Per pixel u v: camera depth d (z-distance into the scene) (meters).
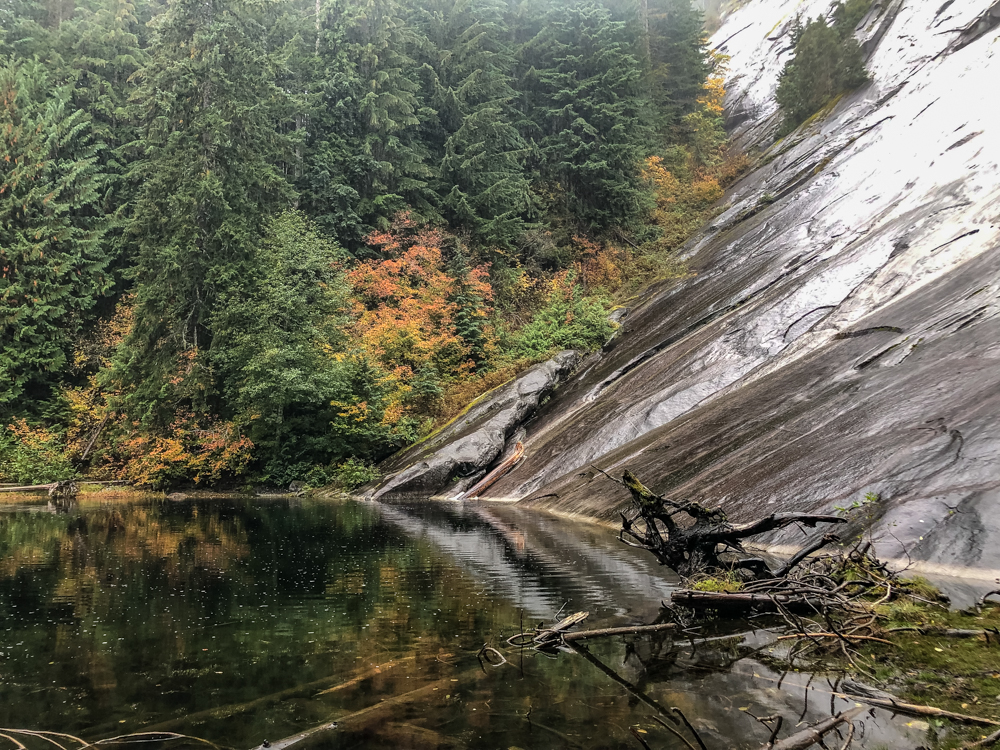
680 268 28.48
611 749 3.48
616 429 16.23
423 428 22.95
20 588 7.59
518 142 34.97
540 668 4.81
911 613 5.39
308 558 9.50
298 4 39.62
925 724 3.71
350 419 22.34
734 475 10.61
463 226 33.19
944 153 20.81
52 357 26.95
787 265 20.73
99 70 33.75
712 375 16.23
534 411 21.83
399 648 5.30
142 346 23.34
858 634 5.24
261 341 21.88
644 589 7.32
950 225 16.33
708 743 3.54
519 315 29.94
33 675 4.70
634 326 24.81
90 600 7.00
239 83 25.19
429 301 27.11
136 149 32.22
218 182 23.08
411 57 35.78
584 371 23.30
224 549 10.37
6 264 27.22
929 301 13.30
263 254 23.44
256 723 3.85
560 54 37.38
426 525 13.10
